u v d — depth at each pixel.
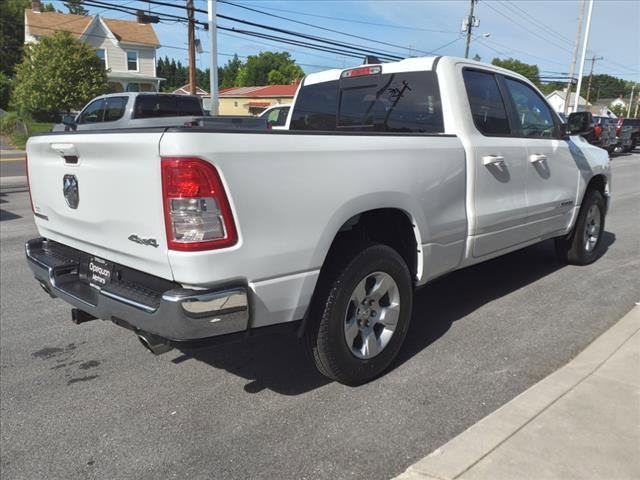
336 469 2.60
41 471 2.67
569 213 5.33
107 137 2.74
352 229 3.39
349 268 3.10
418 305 4.77
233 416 3.09
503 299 4.87
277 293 2.77
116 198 2.78
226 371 3.66
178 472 2.63
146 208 2.61
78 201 3.11
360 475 2.55
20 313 4.83
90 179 2.96
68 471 2.66
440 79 4.00
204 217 2.46
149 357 3.91
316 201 2.83
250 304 2.68
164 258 2.57
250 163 2.56
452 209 3.76
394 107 4.33
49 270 3.37
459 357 3.73
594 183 5.83
